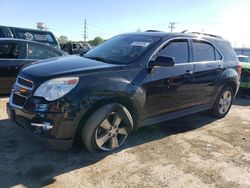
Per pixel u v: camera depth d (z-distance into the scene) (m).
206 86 5.57
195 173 3.79
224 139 5.09
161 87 4.55
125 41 5.03
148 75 4.36
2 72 6.72
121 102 4.11
